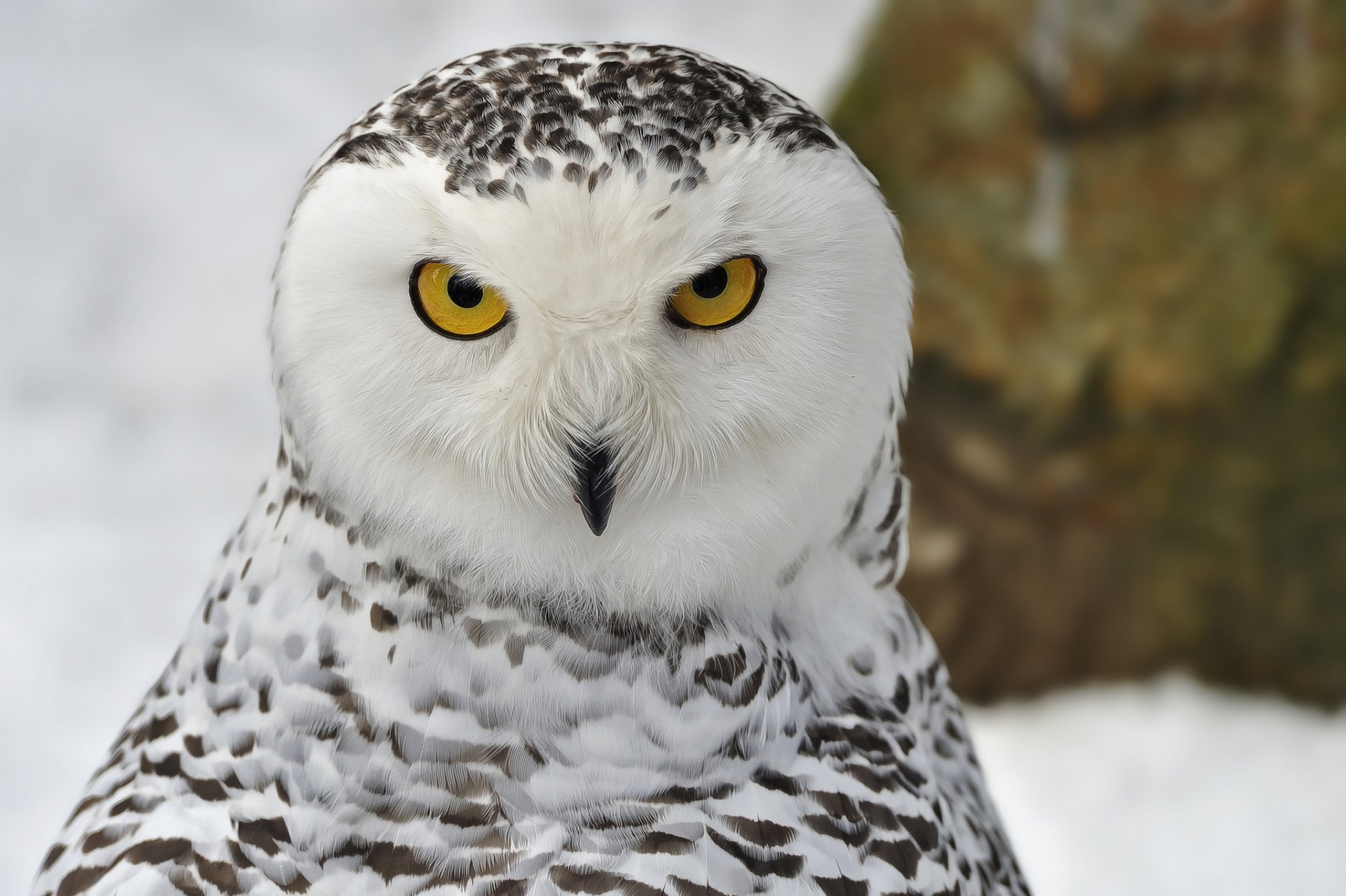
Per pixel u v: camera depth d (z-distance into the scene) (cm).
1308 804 970
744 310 402
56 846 456
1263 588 1012
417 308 388
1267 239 988
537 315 389
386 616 412
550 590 418
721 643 427
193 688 437
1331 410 994
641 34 1722
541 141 384
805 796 423
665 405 402
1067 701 1034
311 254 388
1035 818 973
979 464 1026
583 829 405
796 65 1658
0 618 1150
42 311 1474
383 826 405
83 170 1599
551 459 399
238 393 1428
